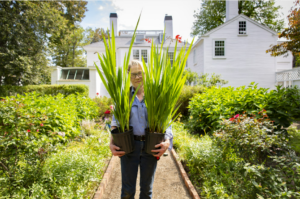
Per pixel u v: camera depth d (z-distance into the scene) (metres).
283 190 1.61
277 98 3.53
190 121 5.21
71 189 2.01
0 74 11.62
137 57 16.12
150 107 1.30
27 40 11.96
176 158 3.17
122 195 1.48
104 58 1.20
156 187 2.45
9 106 2.43
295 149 2.58
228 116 3.66
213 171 2.27
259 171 1.73
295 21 6.84
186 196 2.23
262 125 2.31
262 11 19.94
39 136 2.34
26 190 1.79
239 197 1.79
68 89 11.45
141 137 1.47
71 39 22.70
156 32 20.12
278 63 15.85
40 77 12.83
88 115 5.50
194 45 14.72
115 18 19.30
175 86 1.28
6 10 11.53
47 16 12.38
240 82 12.99
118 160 3.35
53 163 2.28
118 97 1.26
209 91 6.09
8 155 2.11
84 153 2.85
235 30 12.90
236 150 2.21
